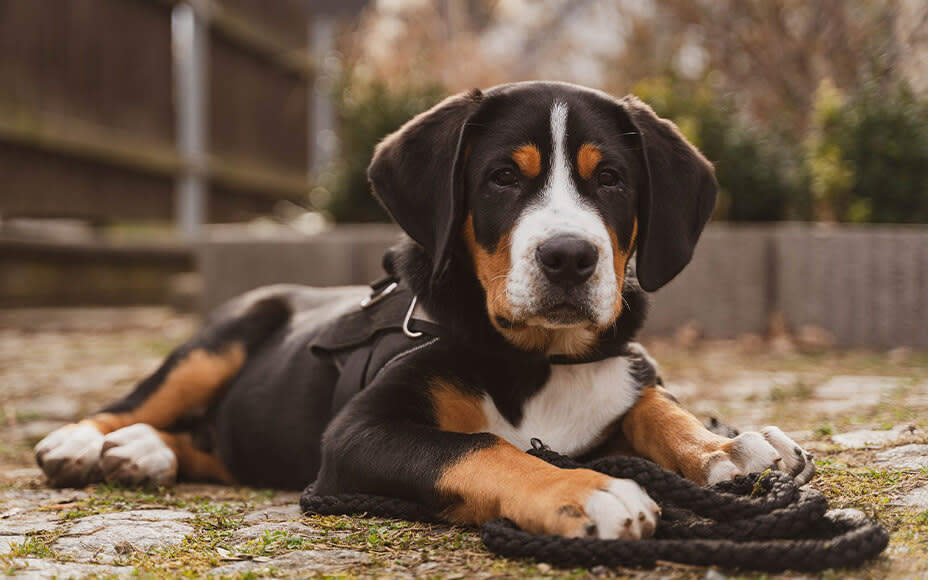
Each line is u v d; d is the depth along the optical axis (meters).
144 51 2.91
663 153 0.91
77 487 1.01
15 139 2.45
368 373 0.91
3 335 2.33
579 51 4.21
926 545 0.74
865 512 0.80
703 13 3.14
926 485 0.85
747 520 0.73
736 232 2.01
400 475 0.80
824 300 1.95
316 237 2.31
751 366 1.69
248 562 0.75
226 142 3.27
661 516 0.75
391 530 0.79
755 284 2.00
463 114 0.89
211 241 2.38
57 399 1.48
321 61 3.74
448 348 0.87
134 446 1.00
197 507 0.91
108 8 2.75
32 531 0.83
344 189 2.53
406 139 0.91
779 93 3.01
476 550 0.75
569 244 0.80
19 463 1.13
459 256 0.89
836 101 2.20
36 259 2.79
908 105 2.14
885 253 1.90
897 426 1.08
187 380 1.09
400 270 0.92
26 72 2.47
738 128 2.33
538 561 0.72
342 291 1.12
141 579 0.71
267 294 1.16
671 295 2.05
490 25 5.12
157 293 3.40
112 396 1.50
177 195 3.15
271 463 1.03
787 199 2.26
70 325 2.53
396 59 3.85
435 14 4.27
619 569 0.70
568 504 0.72
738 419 1.21
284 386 1.02
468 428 0.87
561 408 0.88
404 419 0.84
